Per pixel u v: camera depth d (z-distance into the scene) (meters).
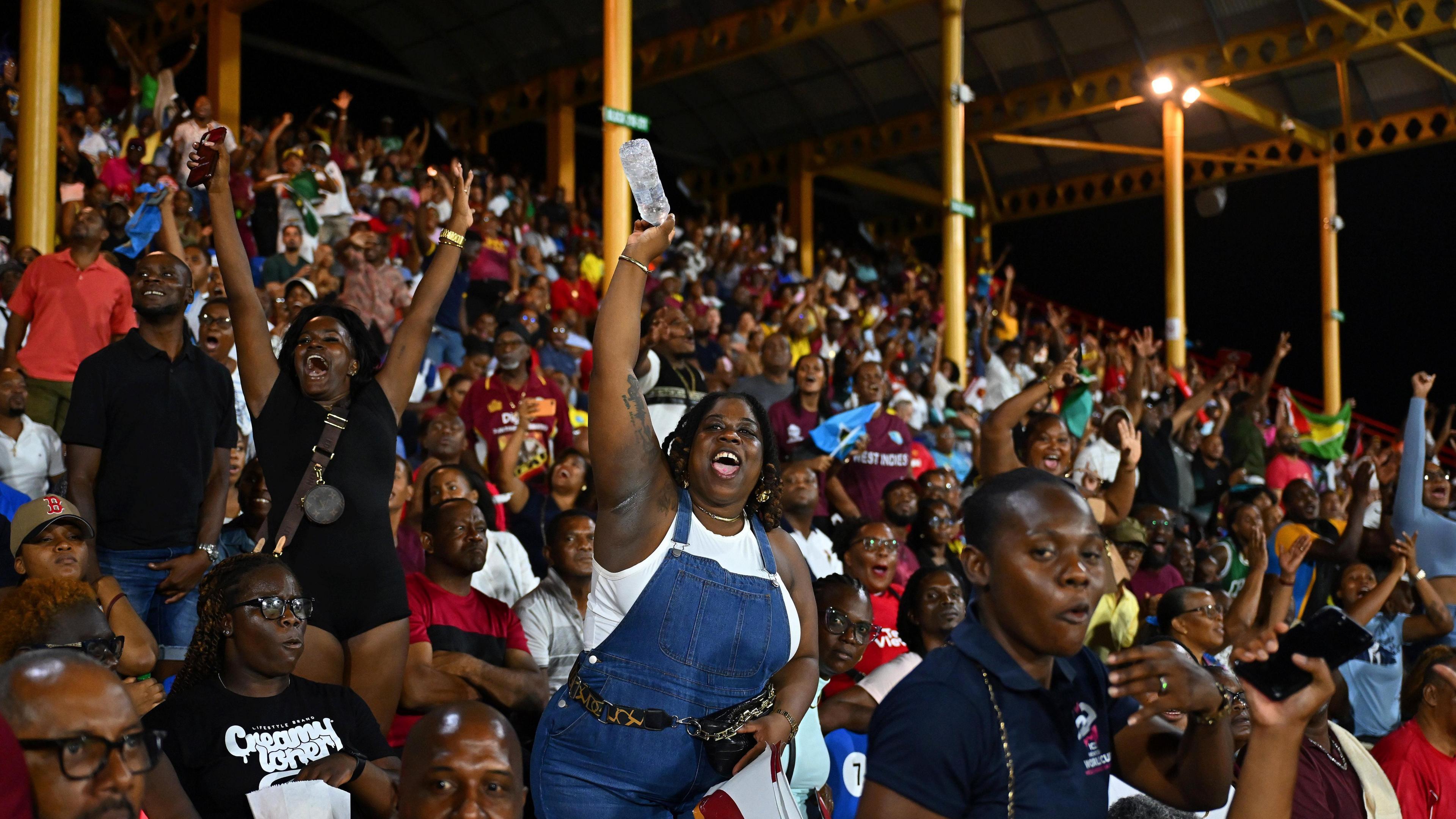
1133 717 2.34
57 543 4.00
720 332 13.04
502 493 6.91
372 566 3.86
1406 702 5.24
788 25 15.46
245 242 10.27
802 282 17.41
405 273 10.93
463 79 18.78
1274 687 2.31
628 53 8.88
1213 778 2.46
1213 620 5.52
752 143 21.11
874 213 24.16
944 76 13.40
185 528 4.49
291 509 3.82
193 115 11.10
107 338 6.32
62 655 2.15
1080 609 2.28
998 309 17.22
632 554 3.03
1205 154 20.42
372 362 4.11
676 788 2.99
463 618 4.97
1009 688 2.30
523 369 7.70
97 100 13.77
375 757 3.69
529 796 4.77
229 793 3.41
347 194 12.66
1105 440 9.02
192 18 15.11
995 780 2.25
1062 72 17.80
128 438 4.37
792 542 3.36
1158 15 16.52
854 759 4.64
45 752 2.05
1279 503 11.63
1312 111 19.05
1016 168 21.97
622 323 3.05
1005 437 5.63
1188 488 10.31
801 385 7.73
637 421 3.03
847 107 19.73
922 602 5.05
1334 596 8.18
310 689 3.68
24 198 8.86
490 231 11.62
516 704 4.76
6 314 7.46
